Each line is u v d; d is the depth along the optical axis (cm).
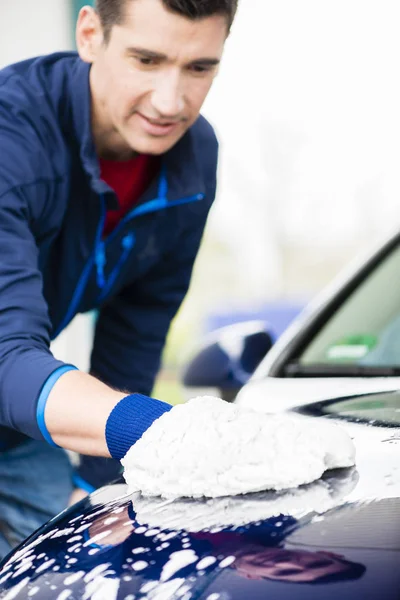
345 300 209
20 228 154
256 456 103
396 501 97
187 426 106
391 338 198
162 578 92
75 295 191
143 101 149
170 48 142
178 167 180
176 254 209
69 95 167
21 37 572
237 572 90
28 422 124
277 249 1462
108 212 183
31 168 159
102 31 149
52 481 208
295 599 85
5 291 139
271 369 193
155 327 221
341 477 105
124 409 115
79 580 96
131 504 109
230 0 141
